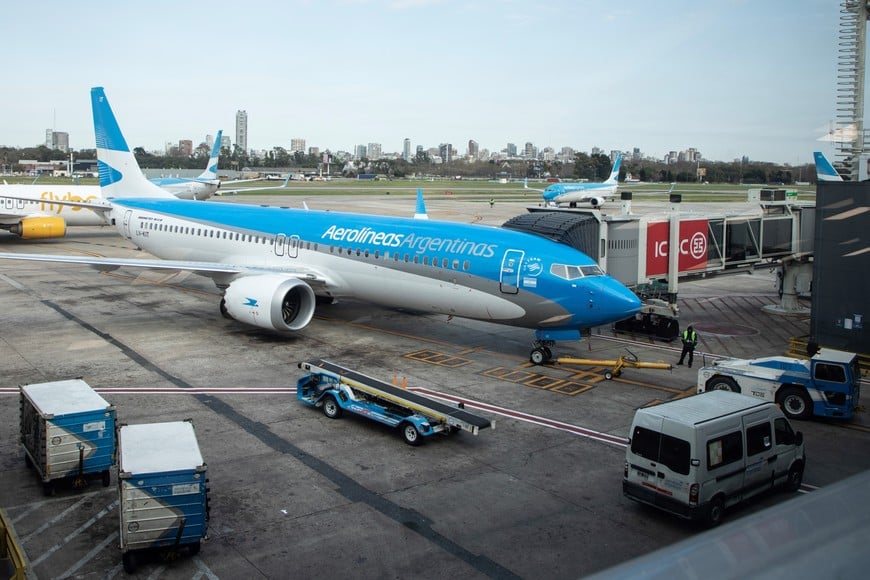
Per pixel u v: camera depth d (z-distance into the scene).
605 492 16.19
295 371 25.50
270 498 15.54
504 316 26.56
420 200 47.72
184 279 45.69
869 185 20.00
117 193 43.16
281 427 19.98
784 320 36.38
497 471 17.23
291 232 33.53
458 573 12.62
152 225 39.84
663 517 15.01
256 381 24.23
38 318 33.62
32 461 16.50
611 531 14.32
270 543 13.63
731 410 15.34
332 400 20.75
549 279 25.05
